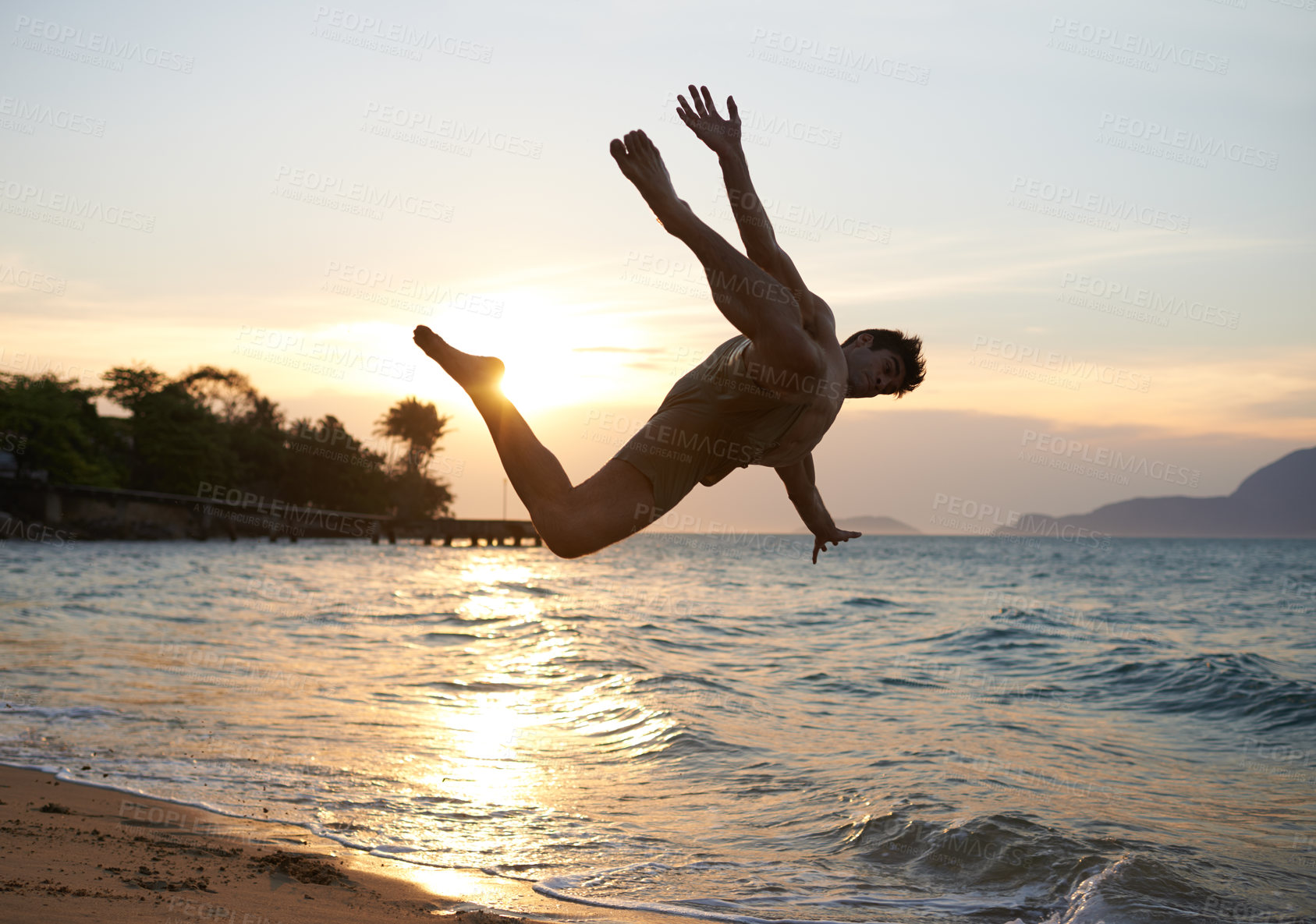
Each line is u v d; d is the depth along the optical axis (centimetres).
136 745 875
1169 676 1487
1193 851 666
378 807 721
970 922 539
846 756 923
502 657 1541
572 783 815
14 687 1157
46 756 818
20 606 2289
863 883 596
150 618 2080
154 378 8744
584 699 1191
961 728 1091
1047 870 619
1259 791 855
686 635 2005
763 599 3120
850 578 4766
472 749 925
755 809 745
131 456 8625
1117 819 740
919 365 377
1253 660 1659
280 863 564
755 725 1070
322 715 1052
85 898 455
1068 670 1582
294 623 2048
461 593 3203
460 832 675
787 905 556
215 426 8888
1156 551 12888
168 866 535
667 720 1044
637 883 586
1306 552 11456
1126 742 1073
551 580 4322
